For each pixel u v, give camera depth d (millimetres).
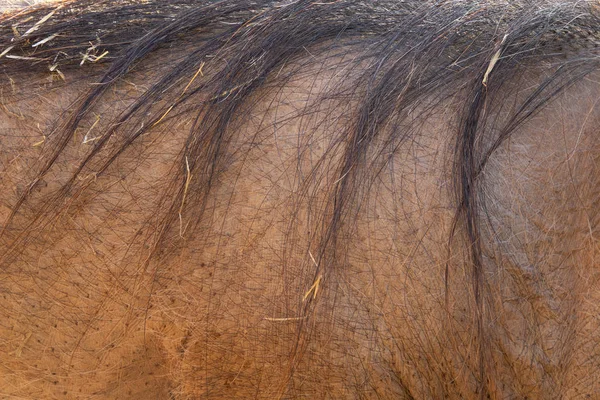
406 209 1418
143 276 1430
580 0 1510
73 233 1428
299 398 1448
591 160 1436
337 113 1434
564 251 1431
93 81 1452
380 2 1503
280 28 1473
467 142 1428
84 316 1439
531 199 1431
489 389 1436
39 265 1432
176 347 1448
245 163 1428
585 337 1428
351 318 1425
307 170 1423
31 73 1457
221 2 1501
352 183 1418
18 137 1437
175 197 1426
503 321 1427
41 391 1462
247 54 1459
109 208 1427
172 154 1432
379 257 1418
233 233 1423
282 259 1419
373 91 1440
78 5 1517
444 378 1438
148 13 1499
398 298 1421
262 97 1441
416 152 1427
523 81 1451
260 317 1427
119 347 1450
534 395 1436
